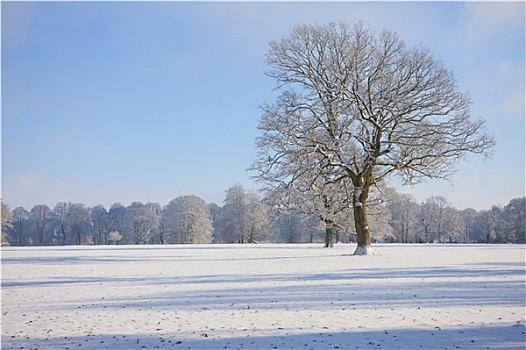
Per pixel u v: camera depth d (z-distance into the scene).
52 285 17.89
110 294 15.15
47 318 11.32
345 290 14.78
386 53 31.02
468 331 9.26
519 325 9.68
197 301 13.28
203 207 96.00
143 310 12.12
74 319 11.15
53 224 113.25
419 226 105.19
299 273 20.64
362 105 30.81
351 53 30.86
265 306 12.24
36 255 42.16
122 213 118.88
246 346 8.46
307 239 99.38
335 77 31.20
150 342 8.89
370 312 11.20
